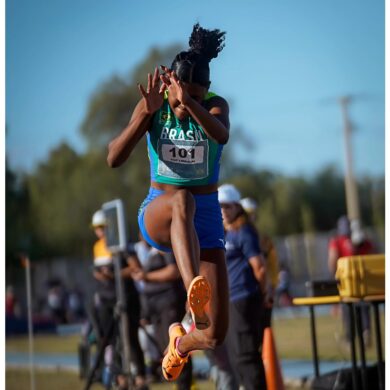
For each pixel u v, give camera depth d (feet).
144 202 26.16
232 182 269.03
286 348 65.87
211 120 24.21
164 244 25.62
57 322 128.88
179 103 24.97
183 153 25.32
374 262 35.60
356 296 35.55
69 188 226.17
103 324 45.85
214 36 25.89
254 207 44.93
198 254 24.17
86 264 177.68
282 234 271.49
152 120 25.46
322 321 94.12
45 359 72.02
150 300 43.65
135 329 45.14
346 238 66.03
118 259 43.70
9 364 69.77
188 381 39.17
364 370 36.06
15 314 126.00
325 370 50.21
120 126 241.14
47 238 224.12
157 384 51.44
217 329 25.76
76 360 69.15
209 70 25.72
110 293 45.73
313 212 295.28
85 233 224.53
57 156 229.66
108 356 46.50
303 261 177.68
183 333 26.71
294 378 48.14
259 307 35.27
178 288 43.34
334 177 305.12
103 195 223.30
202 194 25.93
